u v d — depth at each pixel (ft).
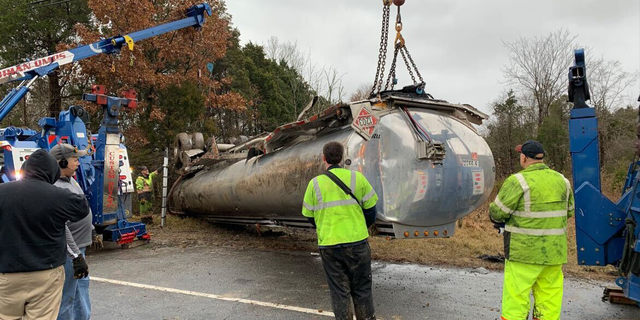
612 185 56.44
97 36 53.57
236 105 64.59
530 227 12.23
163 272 21.20
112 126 26.08
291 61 127.85
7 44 59.47
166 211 38.45
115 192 26.13
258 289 18.29
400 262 23.32
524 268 12.39
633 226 12.90
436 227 19.24
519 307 12.41
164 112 53.83
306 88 114.42
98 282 19.39
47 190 10.50
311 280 19.72
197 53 60.29
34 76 27.84
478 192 19.53
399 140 18.28
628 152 78.38
